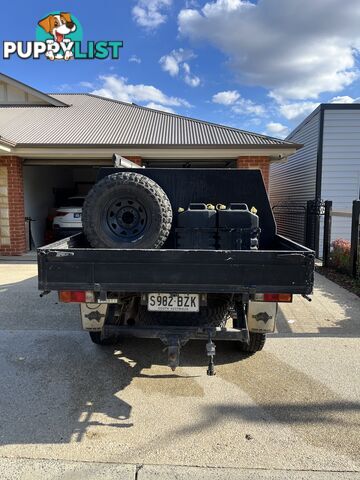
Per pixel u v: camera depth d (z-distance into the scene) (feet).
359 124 33.68
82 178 51.37
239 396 10.07
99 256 9.07
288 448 7.99
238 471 7.35
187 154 30.25
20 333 14.43
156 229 10.74
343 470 7.38
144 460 7.66
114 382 10.84
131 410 9.43
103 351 12.93
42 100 43.45
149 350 13.07
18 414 9.21
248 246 12.01
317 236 33.30
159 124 37.19
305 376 11.13
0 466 7.49
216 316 10.37
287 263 8.86
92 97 50.26
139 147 29.43
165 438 8.34
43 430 8.60
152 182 10.97
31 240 35.81
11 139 30.22
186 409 9.47
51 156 31.04
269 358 12.36
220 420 9.00
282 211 47.01
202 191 13.32
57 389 10.41
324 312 16.94
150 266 9.02
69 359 12.30
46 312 16.87
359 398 9.93
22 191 32.32
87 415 9.21
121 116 40.45
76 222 35.73
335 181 34.40
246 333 9.57
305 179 38.45
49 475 7.29
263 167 30.73
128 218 11.10
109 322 10.08
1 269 26.18
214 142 30.53
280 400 9.87
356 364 11.89
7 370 11.48
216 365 11.91
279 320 15.88
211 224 12.06
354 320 15.89
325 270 26.45
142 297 9.82
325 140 34.12
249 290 8.92
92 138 31.40
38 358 12.34
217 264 8.91
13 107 42.75
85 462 7.60
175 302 9.61
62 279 9.19
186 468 7.43
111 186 10.73
